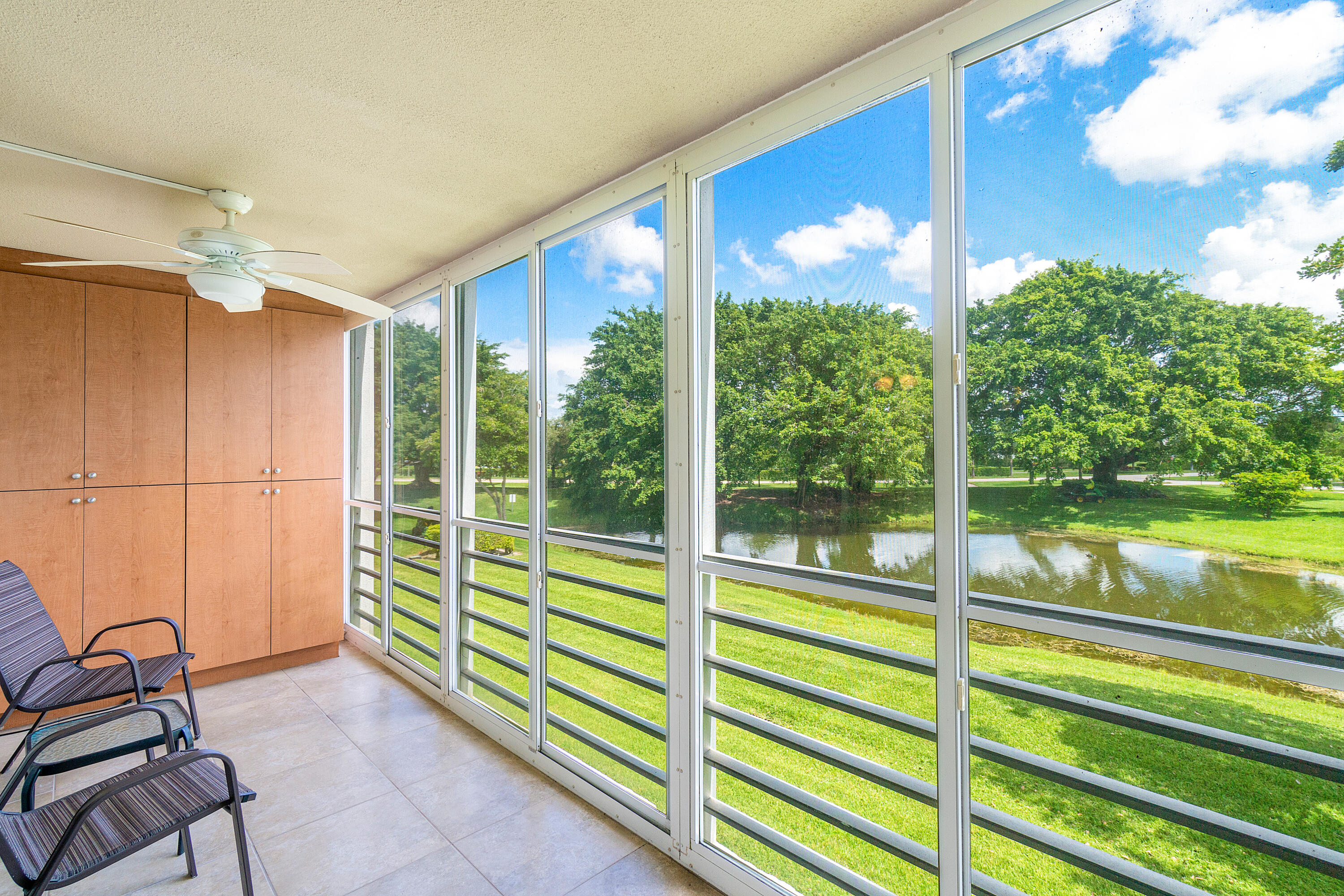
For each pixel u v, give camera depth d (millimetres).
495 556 3006
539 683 2658
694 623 2010
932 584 1486
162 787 1693
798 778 1769
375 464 4074
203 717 3111
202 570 3477
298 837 2150
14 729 2951
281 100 1726
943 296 1448
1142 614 1196
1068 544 1286
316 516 3914
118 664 3100
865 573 1613
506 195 2426
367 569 4207
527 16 1390
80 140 1927
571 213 2480
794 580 1766
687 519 2025
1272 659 1059
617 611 2326
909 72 1506
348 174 2211
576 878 1957
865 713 1624
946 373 1443
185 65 1548
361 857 2047
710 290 1995
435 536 3449
